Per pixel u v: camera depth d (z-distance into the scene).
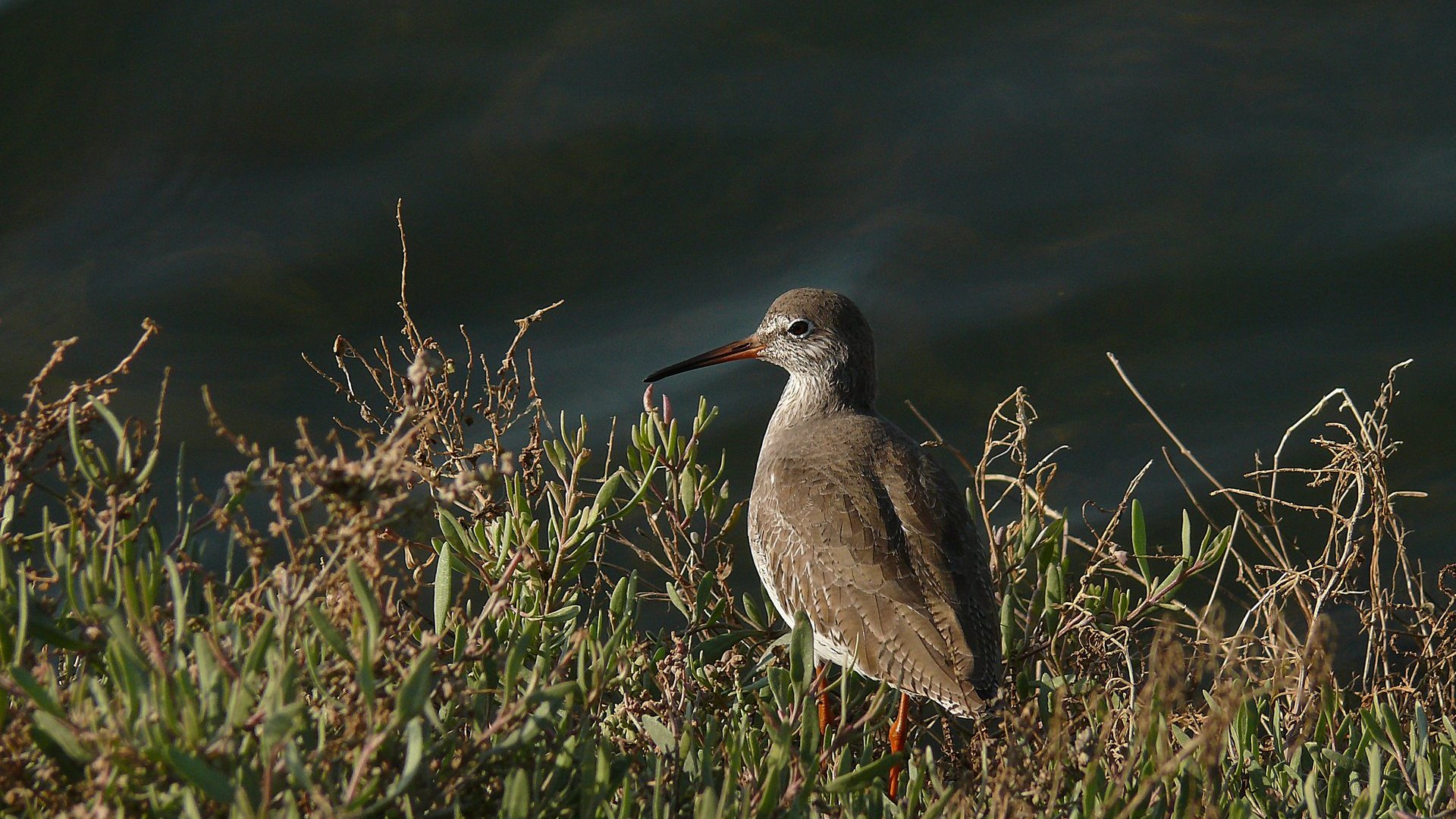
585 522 7.71
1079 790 6.21
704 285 16.33
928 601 8.41
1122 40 19.00
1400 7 19.22
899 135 17.84
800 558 8.98
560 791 5.33
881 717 8.37
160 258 16.33
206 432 14.22
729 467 14.41
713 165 17.59
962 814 5.52
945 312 15.96
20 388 14.52
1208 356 15.45
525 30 19.11
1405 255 16.12
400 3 19.19
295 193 17.08
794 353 10.91
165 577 6.12
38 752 5.01
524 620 7.30
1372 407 14.52
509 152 17.56
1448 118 17.52
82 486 9.48
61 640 5.20
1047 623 8.70
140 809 4.57
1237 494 13.77
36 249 16.44
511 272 16.48
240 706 4.50
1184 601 12.54
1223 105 17.95
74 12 18.92
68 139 17.66
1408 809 6.83
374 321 15.87
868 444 9.34
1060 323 15.88
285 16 18.95
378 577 5.01
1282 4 19.33
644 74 18.55
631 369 15.30
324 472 4.73
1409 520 13.39
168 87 18.09
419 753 4.41
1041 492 9.16
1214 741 5.81
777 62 18.83
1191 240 16.53
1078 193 17.11
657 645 8.04
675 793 5.73
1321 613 11.76
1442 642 9.43
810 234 16.94
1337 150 17.30
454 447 8.52
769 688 7.66
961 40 19.08
